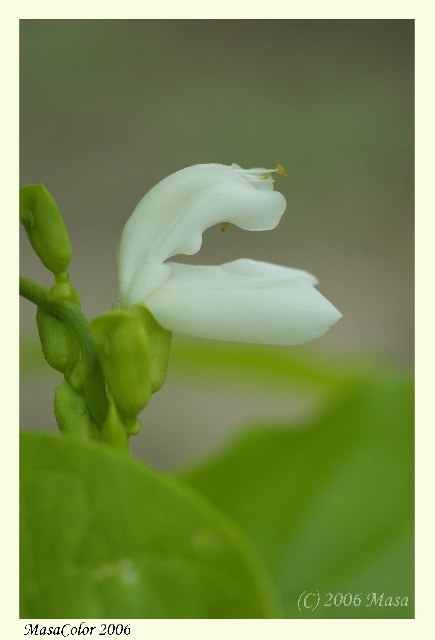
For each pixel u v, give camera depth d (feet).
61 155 2.87
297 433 1.11
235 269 0.99
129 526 0.87
